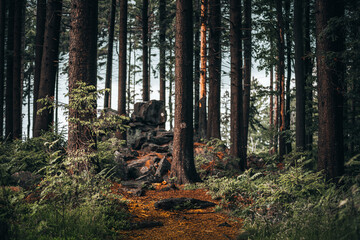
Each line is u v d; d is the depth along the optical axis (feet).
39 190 21.62
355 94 24.81
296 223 16.16
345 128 35.78
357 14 21.91
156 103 62.18
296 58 41.96
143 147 53.16
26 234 13.88
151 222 19.15
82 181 20.97
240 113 46.91
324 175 23.38
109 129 32.07
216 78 57.06
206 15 58.49
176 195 29.55
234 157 44.32
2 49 56.70
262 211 20.07
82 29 29.32
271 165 39.40
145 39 70.38
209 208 24.29
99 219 17.38
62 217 16.19
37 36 48.49
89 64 29.50
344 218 14.15
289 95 63.87
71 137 28.30
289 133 57.93
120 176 36.60
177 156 36.47
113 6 72.59
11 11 59.57
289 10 67.87
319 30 24.53
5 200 16.11
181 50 37.32
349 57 23.86
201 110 64.39
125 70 59.00
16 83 55.67
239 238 16.58
